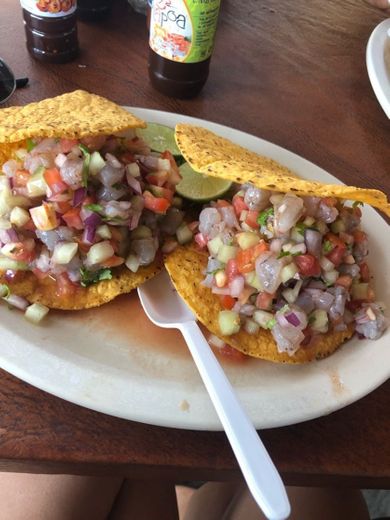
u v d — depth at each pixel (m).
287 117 0.45
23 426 0.23
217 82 0.47
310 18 0.58
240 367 0.27
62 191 0.27
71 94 0.34
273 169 0.33
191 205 0.33
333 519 0.35
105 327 0.28
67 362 0.25
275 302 0.28
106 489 0.34
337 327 0.29
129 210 0.29
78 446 0.23
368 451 0.25
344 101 0.48
